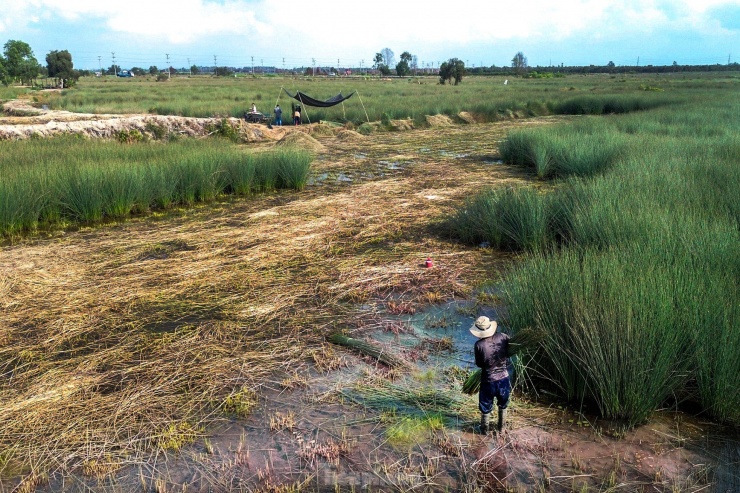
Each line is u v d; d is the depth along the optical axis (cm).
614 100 4138
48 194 1153
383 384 538
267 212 1245
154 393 530
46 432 470
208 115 3428
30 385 546
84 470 425
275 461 434
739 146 1532
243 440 460
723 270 636
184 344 629
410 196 1403
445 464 426
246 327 675
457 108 3666
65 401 515
